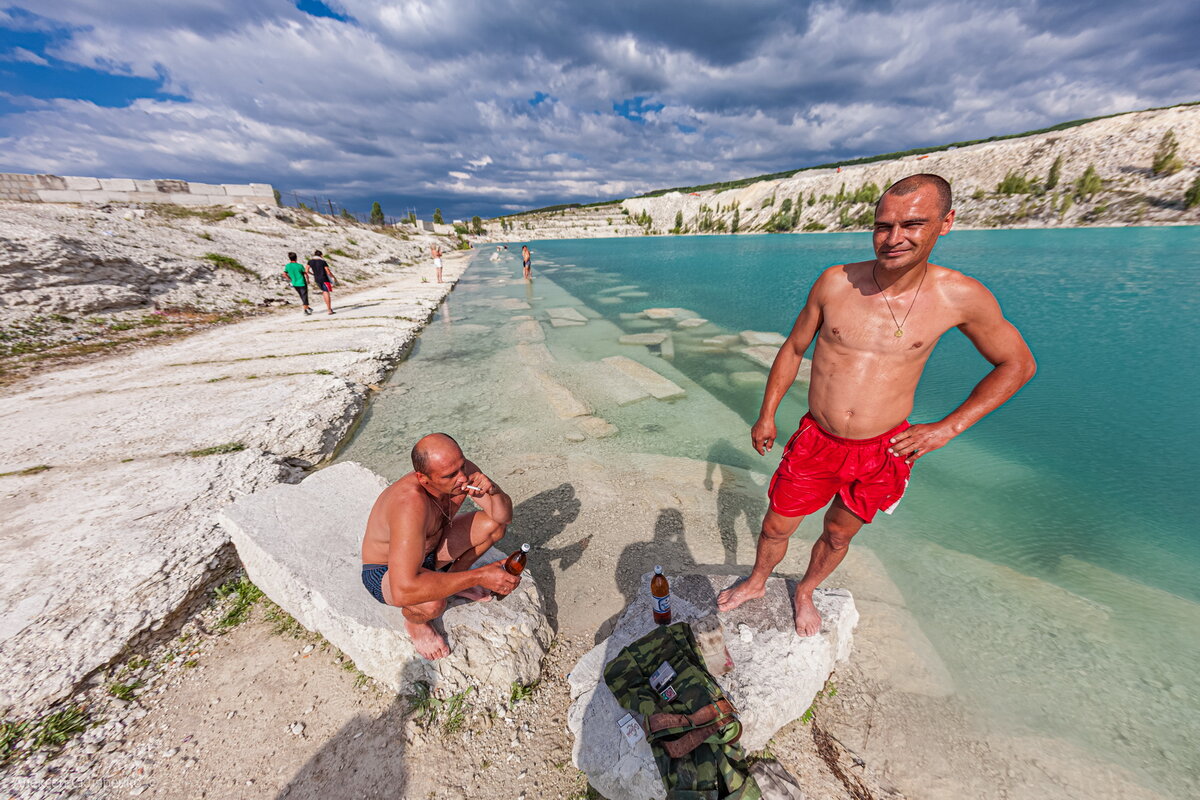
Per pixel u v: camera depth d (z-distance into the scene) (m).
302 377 7.00
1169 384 6.57
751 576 2.60
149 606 2.80
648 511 4.07
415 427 5.85
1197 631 2.83
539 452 5.15
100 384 6.77
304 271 11.98
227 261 14.07
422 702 2.35
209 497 3.89
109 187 21.11
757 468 4.82
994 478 4.54
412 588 1.97
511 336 10.27
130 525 3.51
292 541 3.04
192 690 2.47
